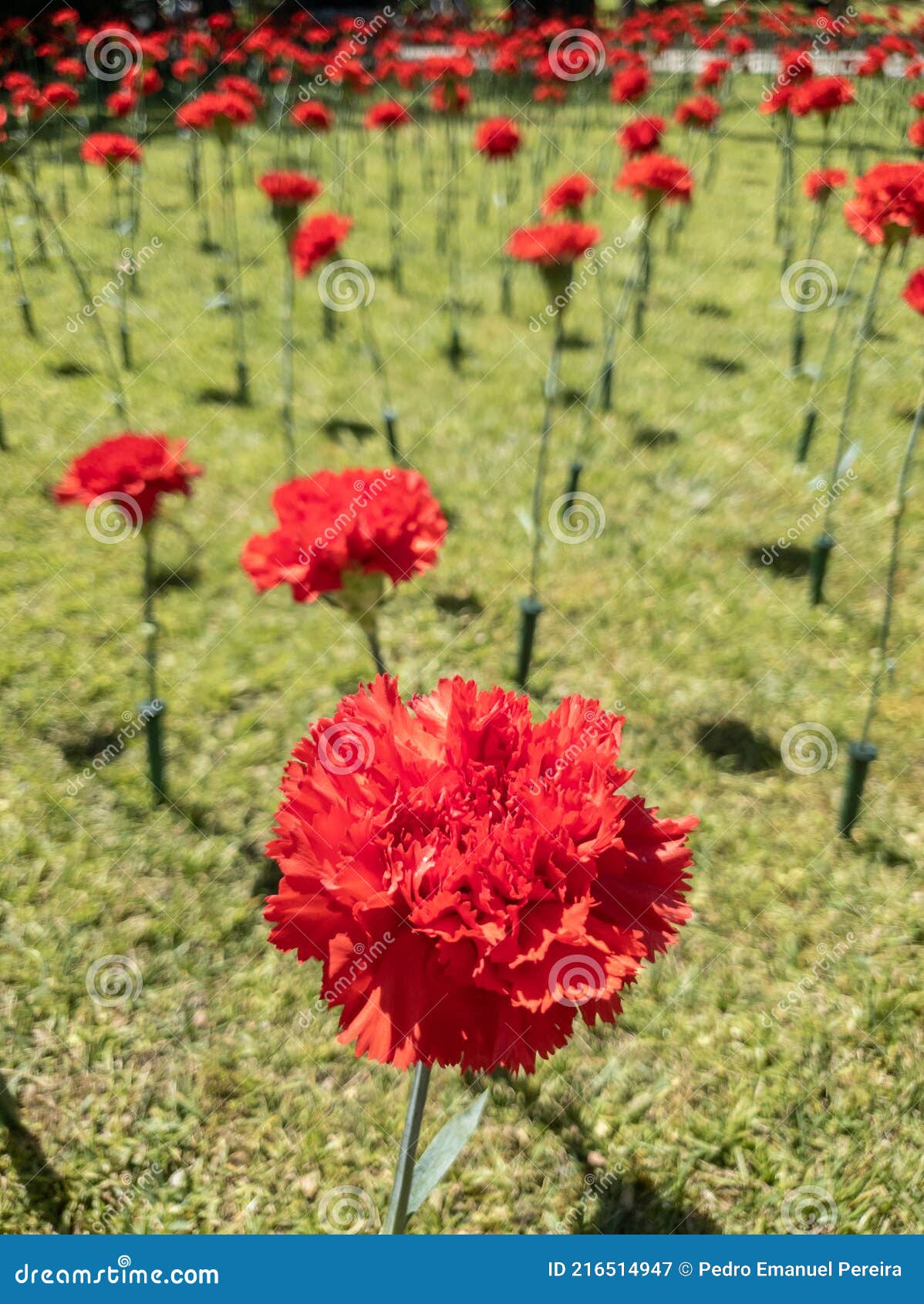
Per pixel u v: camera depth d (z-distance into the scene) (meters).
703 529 0.95
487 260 1.72
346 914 0.25
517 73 2.35
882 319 1.47
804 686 0.76
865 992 0.53
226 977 0.53
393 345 1.36
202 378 1.24
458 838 0.25
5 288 1.52
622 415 1.17
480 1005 0.24
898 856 0.61
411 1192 0.29
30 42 2.36
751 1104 0.47
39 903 0.56
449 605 0.83
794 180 2.21
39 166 2.16
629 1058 0.49
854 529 0.95
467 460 1.06
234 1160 0.45
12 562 0.87
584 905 0.23
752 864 0.60
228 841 0.61
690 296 1.56
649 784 0.67
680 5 3.37
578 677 0.76
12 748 0.68
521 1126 0.46
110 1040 0.49
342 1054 0.49
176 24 3.01
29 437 1.07
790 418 1.16
